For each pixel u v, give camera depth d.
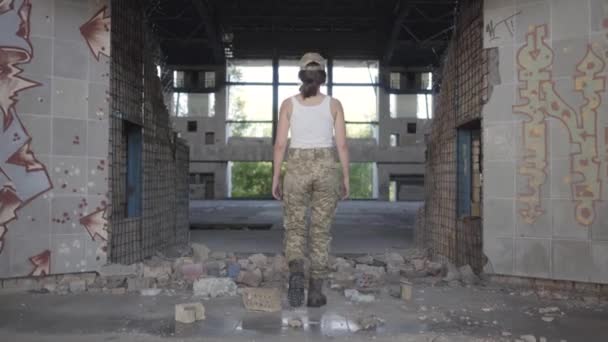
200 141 38.19
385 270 6.45
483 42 5.91
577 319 4.32
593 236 5.22
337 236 11.32
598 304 4.86
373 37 32.53
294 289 4.12
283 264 6.18
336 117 4.38
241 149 37.88
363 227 13.78
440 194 7.62
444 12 25.84
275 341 3.69
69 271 5.55
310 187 4.34
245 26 30.91
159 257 7.29
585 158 5.28
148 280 5.39
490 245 5.76
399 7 25.52
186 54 35.66
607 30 5.20
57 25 5.52
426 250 8.21
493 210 5.77
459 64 6.85
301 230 4.30
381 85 38.03
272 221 15.58
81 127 5.65
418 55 34.88
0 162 5.21
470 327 4.06
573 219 5.33
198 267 5.87
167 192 8.24
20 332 3.89
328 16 29.23
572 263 5.32
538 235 5.50
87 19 5.72
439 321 4.22
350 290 5.10
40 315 4.35
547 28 5.50
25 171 5.33
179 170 9.12
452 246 6.95
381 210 23.30
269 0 27.09
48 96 5.46
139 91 6.89
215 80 37.59
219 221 15.50
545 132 5.49
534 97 5.56
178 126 38.22
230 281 5.24
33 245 5.36
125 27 6.40
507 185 5.69
